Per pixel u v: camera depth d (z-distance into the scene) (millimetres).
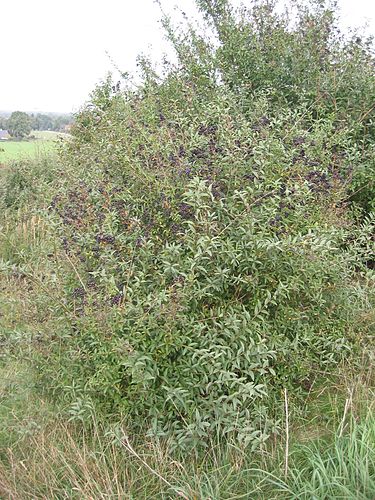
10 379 3498
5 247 6336
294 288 3223
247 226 3168
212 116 4316
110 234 3346
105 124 5094
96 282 3389
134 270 3283
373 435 2734
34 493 2715
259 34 6465
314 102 5629
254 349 3012
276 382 3230
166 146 3664
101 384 3035
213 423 2850
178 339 2930
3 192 8070
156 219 3459
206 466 2834
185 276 2924
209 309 3203
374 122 5535
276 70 6086
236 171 3484
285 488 2561
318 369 3486
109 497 2494
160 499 2686
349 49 5863
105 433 2855
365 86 5641
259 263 3145
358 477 2529
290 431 3088
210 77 5996
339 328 3639
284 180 3713
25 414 3271
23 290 4152
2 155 9516
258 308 3072
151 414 2951
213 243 2963
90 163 4684
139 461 2838
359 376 3367
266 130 4027
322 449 2895
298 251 3186
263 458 2797
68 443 2924
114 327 2939
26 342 3393
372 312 3717
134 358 2820
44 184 5145
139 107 4887
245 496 2633
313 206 3877
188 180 3436
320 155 4562
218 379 2895
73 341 3268
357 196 5367
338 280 3715
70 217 3680
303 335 3426
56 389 3389
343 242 4141
